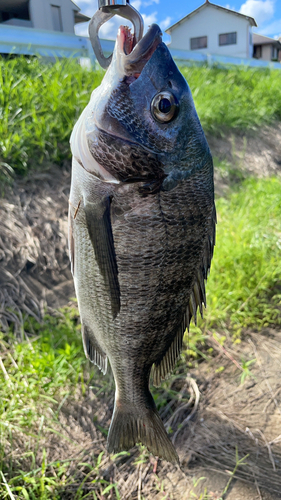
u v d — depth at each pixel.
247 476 0.55
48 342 0.72
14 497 0.50
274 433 0.61
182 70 1.98
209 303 0.85
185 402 0.66
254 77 2.41
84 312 0.36
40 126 1.07
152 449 0.40
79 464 0.53
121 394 0.39
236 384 0.70
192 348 0.76
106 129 0.29
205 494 0.52
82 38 1.70
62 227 0.94
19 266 0.83
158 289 0.33
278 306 0.89
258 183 1.43
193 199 0.32
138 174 0.30
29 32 1.53
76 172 0.32
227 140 1.77
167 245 0.32
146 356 0.37
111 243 0.30
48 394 0.64
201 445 0.60
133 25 0.29
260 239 1.04
